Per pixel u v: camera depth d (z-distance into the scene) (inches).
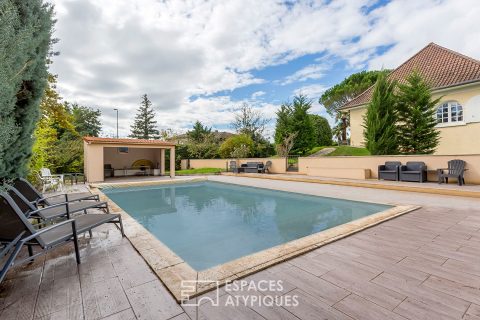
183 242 186.9
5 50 118.1
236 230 215.0
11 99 135.3
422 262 110.7
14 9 126.8
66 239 110.6
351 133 681.6
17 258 118.9
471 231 155.6
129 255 123.0
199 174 679.7
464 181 355.9
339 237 141.7
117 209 230.7
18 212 92.0
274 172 653.9
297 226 222.7
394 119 463.8
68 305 80.8
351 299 82.6
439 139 500.1
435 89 489.7
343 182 408.8
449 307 77.9
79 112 1216.8
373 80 959.0
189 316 75.0
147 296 86.0
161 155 660.1
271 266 107.4
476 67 482.9
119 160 686.5
